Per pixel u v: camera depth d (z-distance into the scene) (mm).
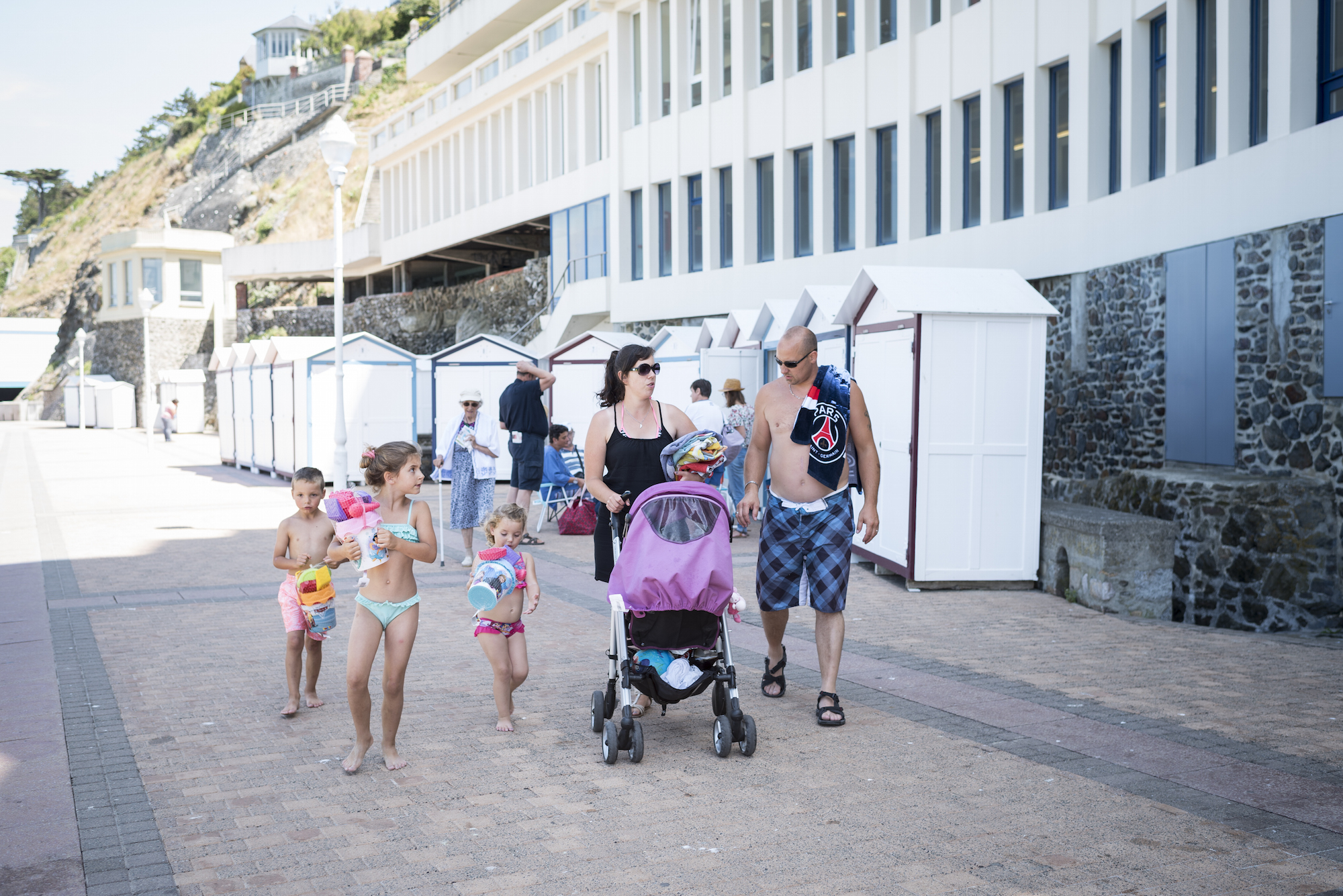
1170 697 6004
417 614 4820
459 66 42438
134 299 56219
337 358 15922
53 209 139625
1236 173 10797
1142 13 12922
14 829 4090
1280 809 4238
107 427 55312
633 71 26141
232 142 104062
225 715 5652
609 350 18891
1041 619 8211
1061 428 14766
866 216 19219
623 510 5438
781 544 5605
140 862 3775
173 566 10836
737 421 12391
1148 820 4133
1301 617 9305
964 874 3643
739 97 22234
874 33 19047
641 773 4750
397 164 43719
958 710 5715
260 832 4051
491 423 10797
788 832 4027
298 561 5555
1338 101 9930
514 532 5363
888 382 9773
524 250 42000
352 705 4699
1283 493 9336
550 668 6719
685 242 24469
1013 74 15664
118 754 5004
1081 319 14211
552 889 3541
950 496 9250
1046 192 15336
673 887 3551
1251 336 10562
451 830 4066
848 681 6363
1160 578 8562
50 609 8594
